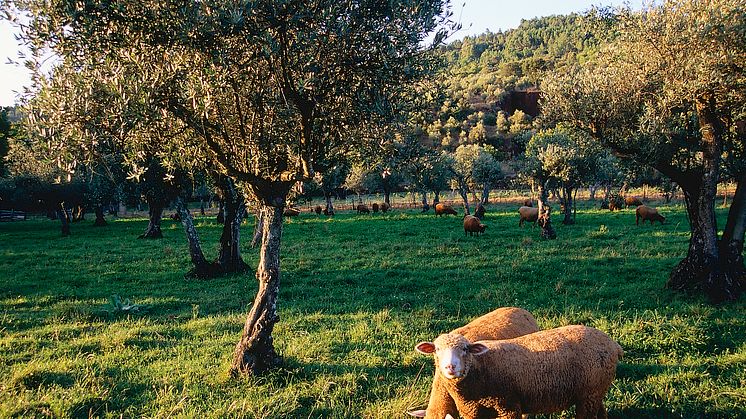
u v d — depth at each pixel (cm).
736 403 656
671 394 684
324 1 682
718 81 1031
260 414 662
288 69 734
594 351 572
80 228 4088
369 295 1411
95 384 780
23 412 674
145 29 658
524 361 555
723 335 911
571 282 1457
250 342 817
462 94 12794
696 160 1319
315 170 826
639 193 6381
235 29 641
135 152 749
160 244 2798
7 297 1550
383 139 828
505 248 2188
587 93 1243
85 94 671
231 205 1867
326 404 697
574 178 3017
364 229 3269
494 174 4822
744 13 965
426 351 580
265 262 838
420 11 684
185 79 718
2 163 4847
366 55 727
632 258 1794
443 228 3184
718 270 1173
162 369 855
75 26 637
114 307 1332
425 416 602
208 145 778
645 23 1128
